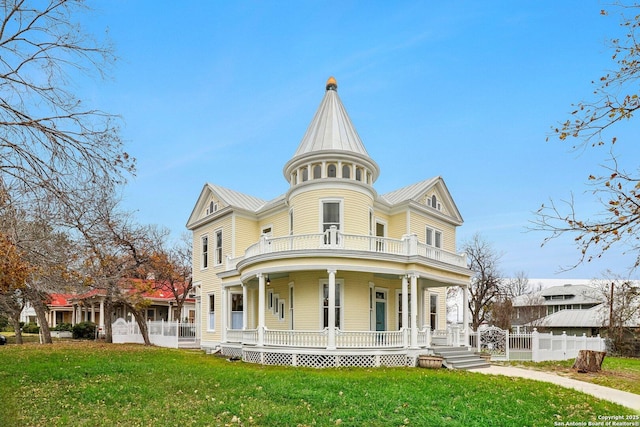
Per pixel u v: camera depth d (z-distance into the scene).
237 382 12.47
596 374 17.83
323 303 19.80
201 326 27.38
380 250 19.50
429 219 25.67
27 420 8.70
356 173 21.61
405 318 18.73
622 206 6.20
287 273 21.00
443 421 8.65
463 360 18.48
